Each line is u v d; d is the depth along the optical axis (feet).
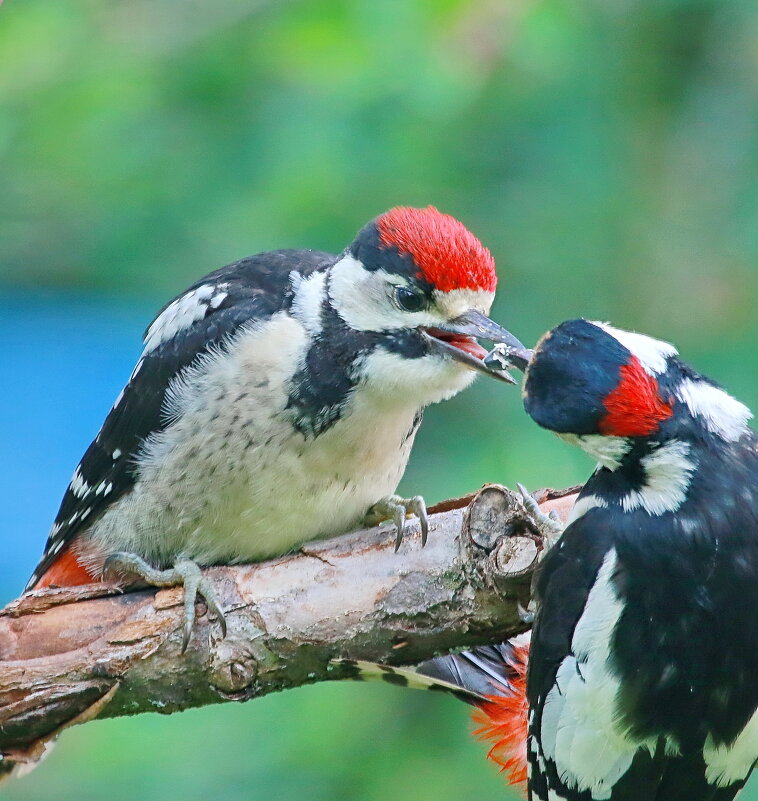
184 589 25.09
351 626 24.47
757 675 21.26
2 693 24.21
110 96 43.68
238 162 42.73
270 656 24.72
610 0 42.57
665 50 43.01
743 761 21.89
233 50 43.50
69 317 47.29
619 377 20.90
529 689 22.71
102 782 37.37
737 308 40.68
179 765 37.52
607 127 42.22
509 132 42.14
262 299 27.35
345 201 41.50
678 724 21.38
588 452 22.02
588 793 21.89
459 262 26.53
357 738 37.68
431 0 40.75
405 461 27.94
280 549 27.14
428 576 24.21
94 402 49.26
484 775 36.73
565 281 41.47
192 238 43.29
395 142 41.47
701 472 21.25
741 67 42.75
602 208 41.75
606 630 21.43
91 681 24.40
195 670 24.70
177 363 27.20
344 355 26.48
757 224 41.24
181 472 26.89
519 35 40.47
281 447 26.30
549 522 24.12
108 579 27.94
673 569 21.02
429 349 26.58
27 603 24.68
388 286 26.55
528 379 21.33
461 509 24.94
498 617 23.86
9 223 44.52
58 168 44.11
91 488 28.09
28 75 43.80
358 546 25.03
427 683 25.89
